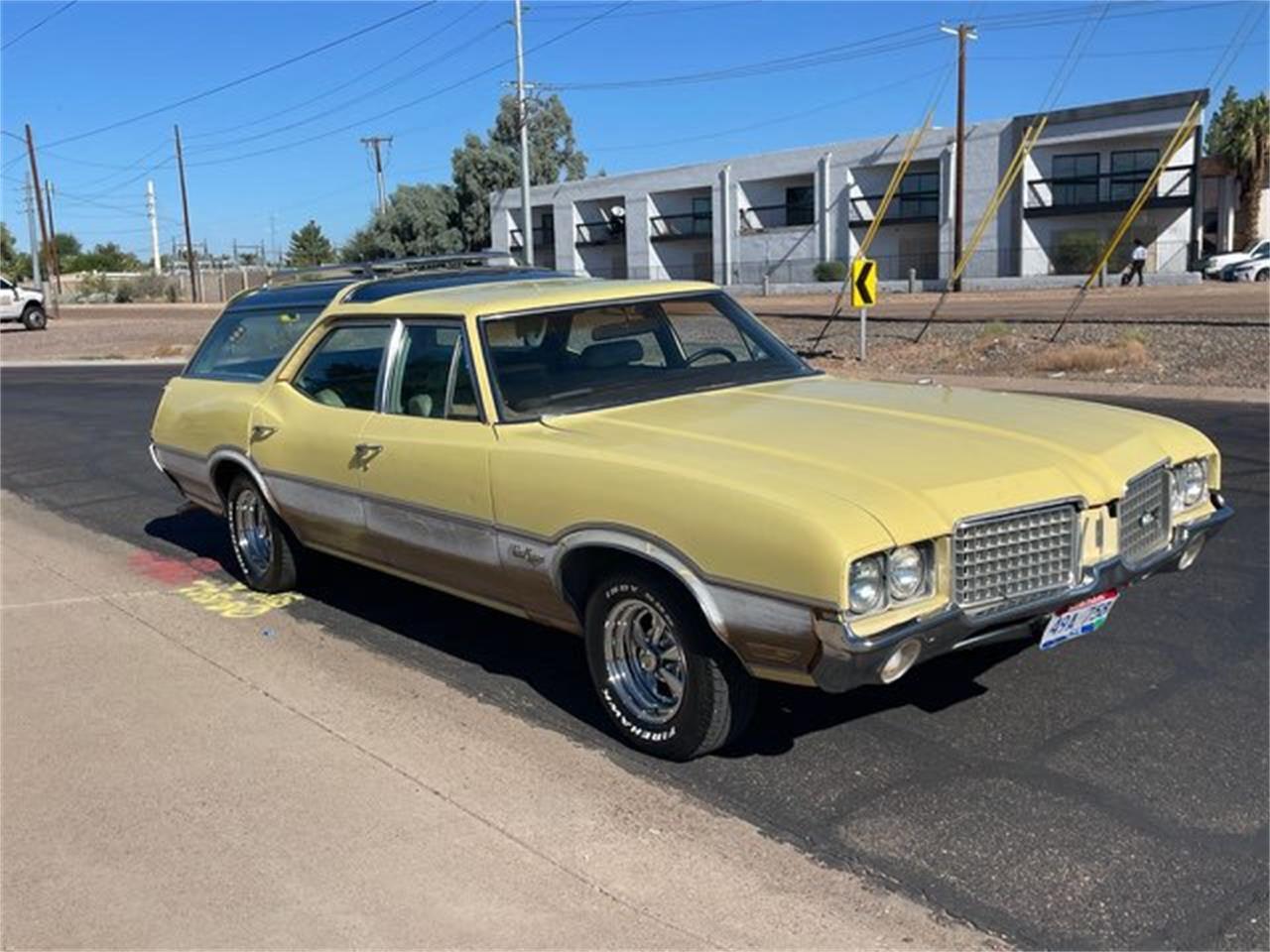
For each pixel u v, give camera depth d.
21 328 44.62
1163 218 41.31
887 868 3.55
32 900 3.51
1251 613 5.71
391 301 5.45
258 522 6.59
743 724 4.19
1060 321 22.52
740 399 4.99
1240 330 18.59
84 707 5.00
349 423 5.46
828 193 50.25
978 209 45.00
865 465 3.96
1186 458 4.64
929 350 20.41
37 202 64.25
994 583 3.86
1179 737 4.36
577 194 62.28
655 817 3.90
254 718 4.83
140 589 6.91
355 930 3.31
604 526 4.14
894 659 3.63
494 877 3.57
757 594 3.71
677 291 5.59
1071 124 41.97
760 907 3.37
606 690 4.43
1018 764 4.19
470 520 4.73
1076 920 3.27
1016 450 4.18
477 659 5.46
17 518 9.27
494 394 4.77
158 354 30.08
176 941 3.29
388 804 4.04
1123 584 4.23
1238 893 3.37
